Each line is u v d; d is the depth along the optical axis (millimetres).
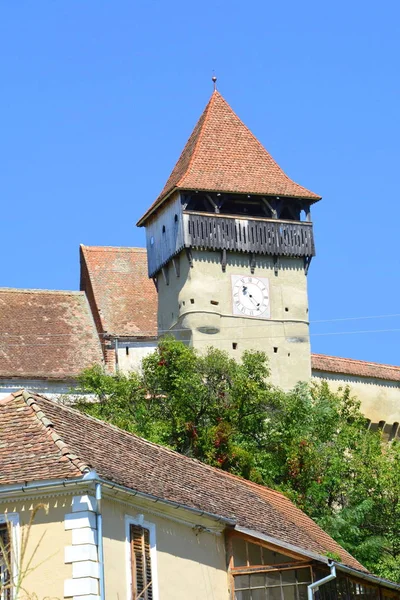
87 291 90312
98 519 26125
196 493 31766
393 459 64875
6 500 26250
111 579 26406
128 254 92250
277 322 80062
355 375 84562
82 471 26203
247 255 80688
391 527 56781
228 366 63594
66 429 29469
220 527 30875
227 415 61625
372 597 35281
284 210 83188
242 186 81062
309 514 55875
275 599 30938
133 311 87188
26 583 25672
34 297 80938
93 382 62688
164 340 63750
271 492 39281
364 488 58375
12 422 28781
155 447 33906
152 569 28047
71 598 25422
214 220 79938
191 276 78812
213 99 87812
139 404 61469
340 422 67938
